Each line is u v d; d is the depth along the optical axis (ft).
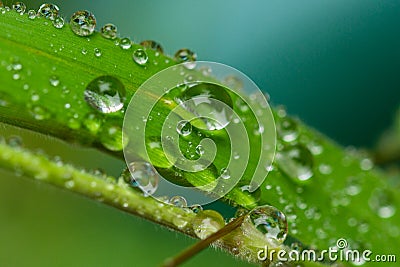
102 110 0.36
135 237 0.44
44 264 0.43
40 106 0.35
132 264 0.43
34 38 0.36
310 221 0.37
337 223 0.37
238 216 0.36
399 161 0.42
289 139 0.38
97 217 0.44
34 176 0.34
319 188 0.38
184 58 0.38
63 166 0.34
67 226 0.44
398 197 0.38
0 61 0.35
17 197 0.44
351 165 0.38
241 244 0.35
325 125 0.44
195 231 0.35
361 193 0.38
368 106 0.44
